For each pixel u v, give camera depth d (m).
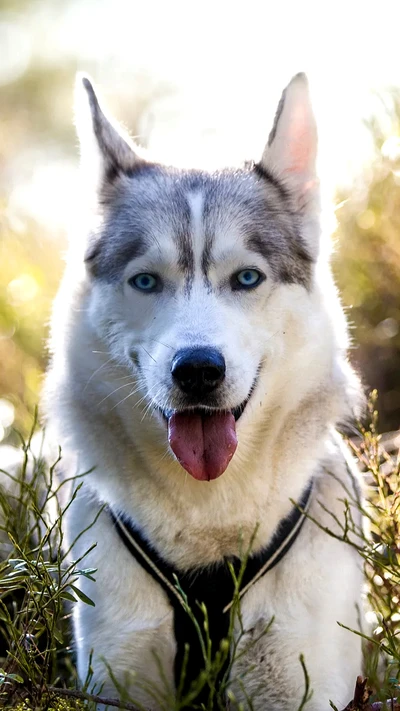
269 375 4.14
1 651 4.91
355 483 4.48
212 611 4.06
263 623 4.06
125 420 4.17
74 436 4.35
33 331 8.09
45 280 8.60
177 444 3.96
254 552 4.11
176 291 4.14
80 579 4.23
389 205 7.07
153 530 4.14
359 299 6.89
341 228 7.16
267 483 4.11
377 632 4.21
